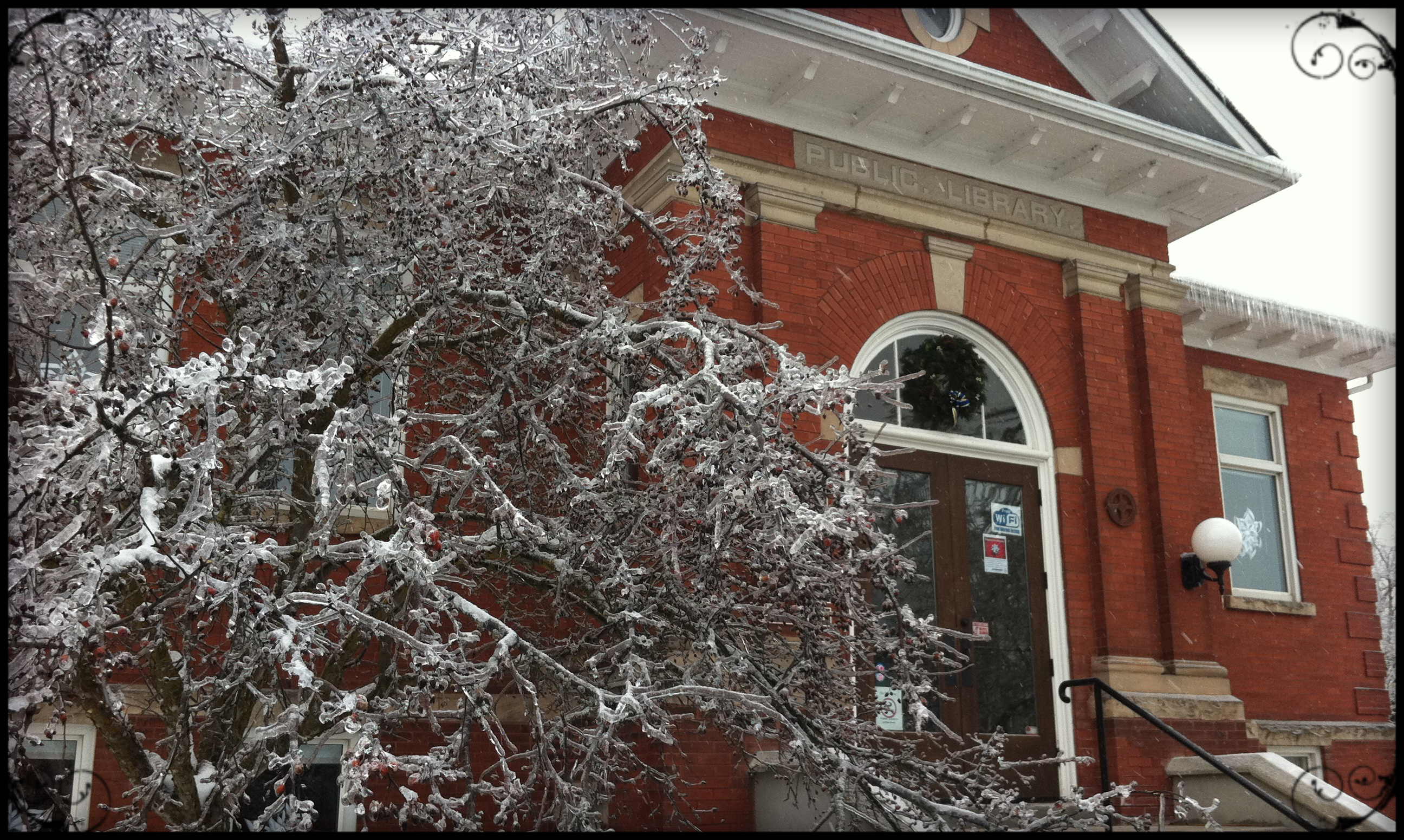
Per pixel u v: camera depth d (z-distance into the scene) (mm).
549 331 6668
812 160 8984
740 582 5512
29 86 4785
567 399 5938
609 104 6078
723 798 7324
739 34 8297
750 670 5289
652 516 5203
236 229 6254
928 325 9398
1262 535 12242
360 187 5875
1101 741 7473
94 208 5211
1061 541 9359
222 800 4828
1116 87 10477
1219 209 10586
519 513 4895
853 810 5059
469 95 5613
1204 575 9570
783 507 4652
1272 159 10227
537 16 6035
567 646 5938
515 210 5996
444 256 5660
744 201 8750
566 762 5465
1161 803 6035
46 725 6055
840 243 9016
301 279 5555
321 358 5746
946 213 9383
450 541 5328
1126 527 9570
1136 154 9812
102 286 4551
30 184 4980
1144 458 9914
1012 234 9695
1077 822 5340
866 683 7277
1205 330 12156
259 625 4336
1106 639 9211
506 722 8055
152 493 4297
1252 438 12539
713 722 6043
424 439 7043
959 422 9320
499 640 4879
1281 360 12797
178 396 4254
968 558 9047
